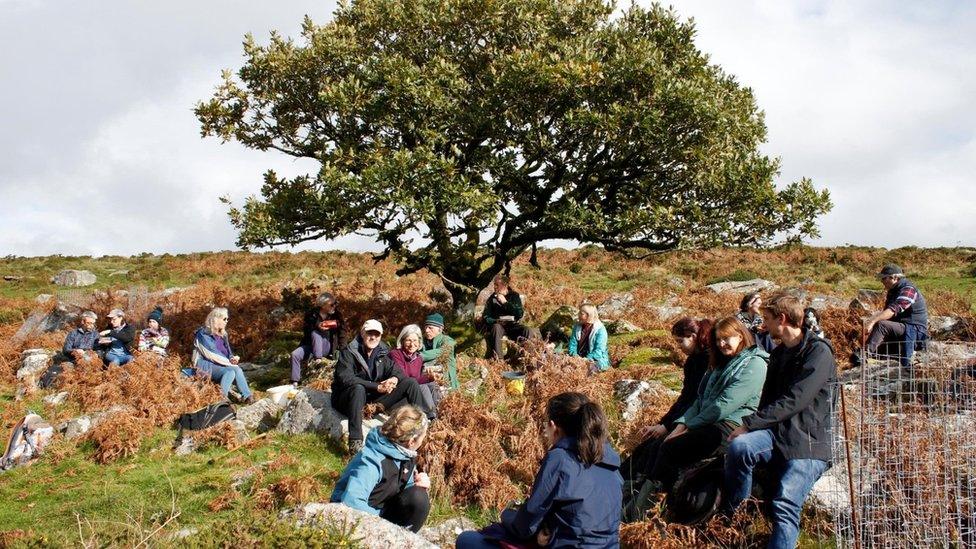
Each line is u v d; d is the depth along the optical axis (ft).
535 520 16.16
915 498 20.76
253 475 28.30
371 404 32.04
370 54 55.31
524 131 52.21
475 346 51.44
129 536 18.60
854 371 34.22
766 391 21.84
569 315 55.57
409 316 63.41
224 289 86.17
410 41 55.06
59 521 25.62
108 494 27.66
